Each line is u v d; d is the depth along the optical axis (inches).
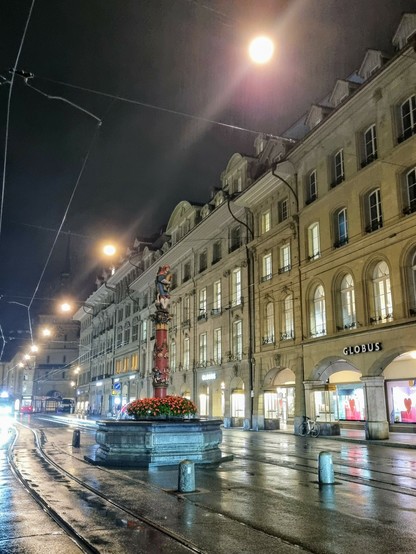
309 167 1206.9
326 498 385.1
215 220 1626.5
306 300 1179.3
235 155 1578.5
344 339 1029.2
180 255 1963.6
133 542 269.6
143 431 589.9
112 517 327.9
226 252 1595.7
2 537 282.4
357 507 352.8
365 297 983.6
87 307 3501.5
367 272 986.1
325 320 1107.9
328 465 449.4
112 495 405.4
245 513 336.5
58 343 4384.8
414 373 1016.9
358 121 1040.2
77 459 682.2
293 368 1214.3
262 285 1387.8
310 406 1133.1
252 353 1408.7
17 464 640.4
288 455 703.1
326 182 1134.4
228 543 266.1
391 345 903.1
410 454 713.0
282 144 1370.6
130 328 2551.7
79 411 3378.4
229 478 489.1
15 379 5182.1
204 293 1780.3
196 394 1752.0
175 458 584.1
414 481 464.1
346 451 762.8
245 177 1528.1
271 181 1318.9
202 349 1758.1
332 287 1084.5
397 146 920.9
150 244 2465.6
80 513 340.5
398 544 263.3
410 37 861.8
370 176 994.1
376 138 995.3
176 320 1975.9
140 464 579.8
